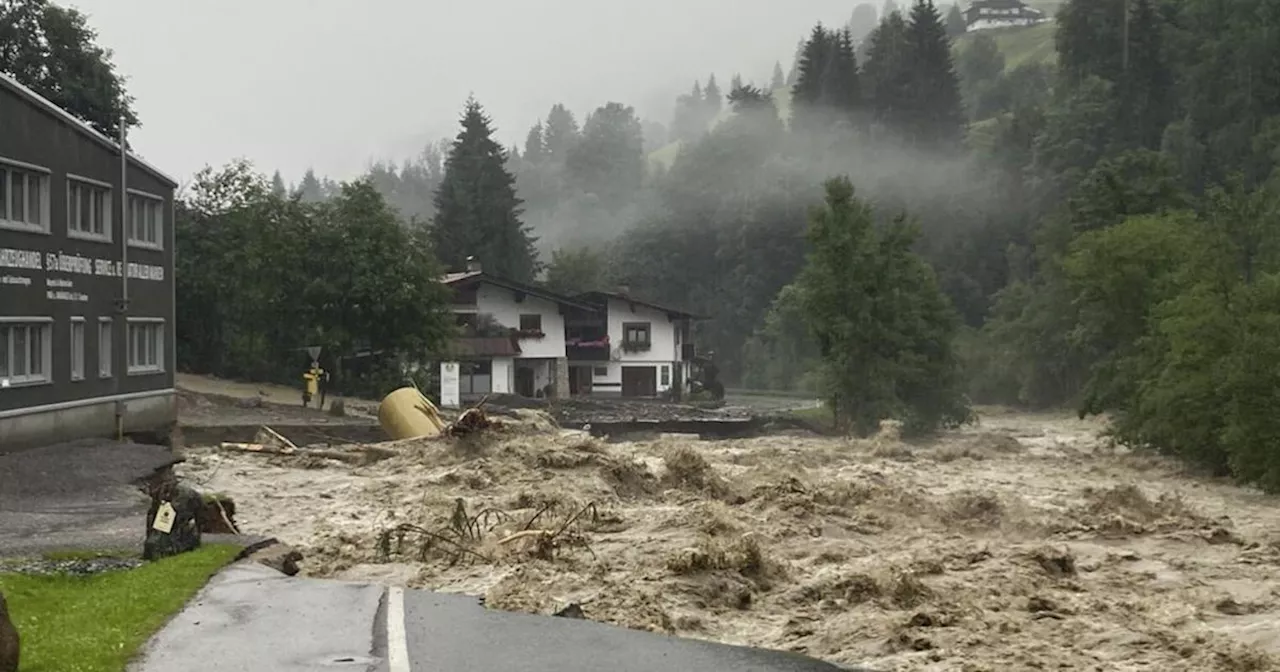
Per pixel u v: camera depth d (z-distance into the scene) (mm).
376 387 66000
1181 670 13117
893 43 170000
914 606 16312
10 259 31219
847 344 60312
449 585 17078
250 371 66125
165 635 11984
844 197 62406
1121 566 21375
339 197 69500
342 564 18688
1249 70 107625
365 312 66562
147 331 40938
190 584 14508
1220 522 28125
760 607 16344
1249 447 37625
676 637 13164
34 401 32250
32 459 29688
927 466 43125
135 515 22656
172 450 38250
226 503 19719
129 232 39406
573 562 18797
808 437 58188
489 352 82000
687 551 18109
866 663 13094
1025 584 18406
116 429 37531
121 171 38000
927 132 150750
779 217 129625
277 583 14867
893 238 63094
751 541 18891
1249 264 58188
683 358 95188
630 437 57906
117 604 13219
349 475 34438
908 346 60312
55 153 33750
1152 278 54875
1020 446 53000
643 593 16156
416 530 19812
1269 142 99375
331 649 11594
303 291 65750
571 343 90375
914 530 25203
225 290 65188
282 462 36781
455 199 117125
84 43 63719
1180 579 20047
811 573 18828
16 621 12328
